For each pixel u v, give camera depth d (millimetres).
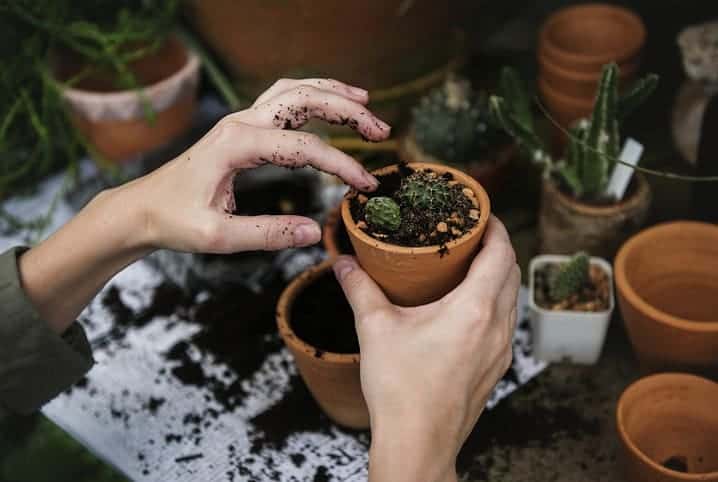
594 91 778
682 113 756
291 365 706
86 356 603
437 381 461
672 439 602
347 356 578
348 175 503
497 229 507
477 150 774
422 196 510
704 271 661
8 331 544
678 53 840
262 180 815
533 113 828
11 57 880
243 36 808
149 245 527
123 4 938
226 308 758
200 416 672
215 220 494
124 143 878
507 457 624
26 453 720
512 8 926
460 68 880
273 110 520
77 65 907
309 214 792
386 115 862
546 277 691
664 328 605
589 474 609
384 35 786
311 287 643
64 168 932
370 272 513
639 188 711
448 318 472
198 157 504
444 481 463
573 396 665
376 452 453
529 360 695
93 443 658
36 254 548
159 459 644
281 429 658
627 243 653
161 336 739
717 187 693
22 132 921
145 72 925
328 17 759
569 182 700
